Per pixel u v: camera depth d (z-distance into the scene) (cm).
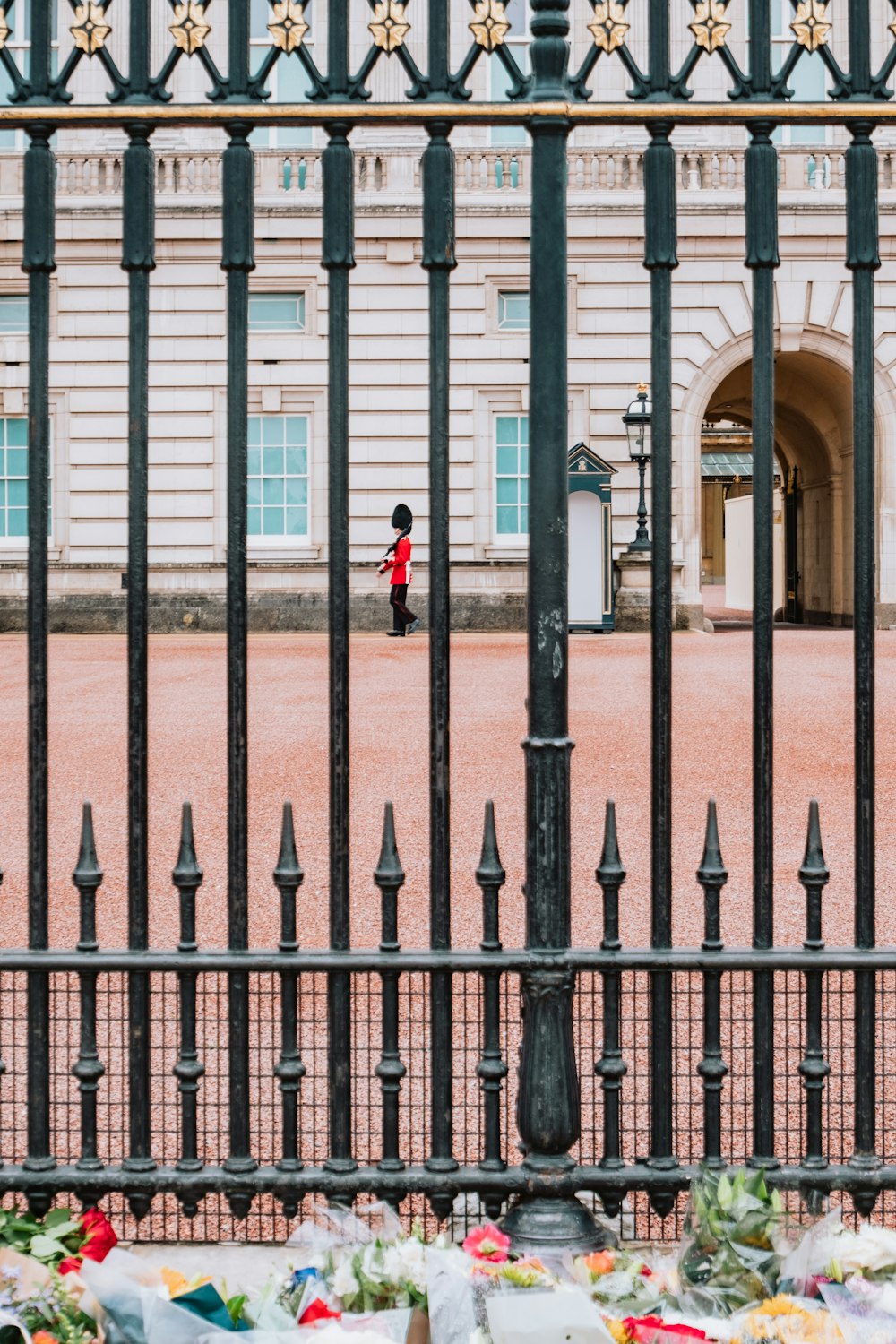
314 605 2825
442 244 375
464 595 2808
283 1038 381
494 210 2758
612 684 1752
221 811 1005
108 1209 420
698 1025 543
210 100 378
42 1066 382
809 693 1644
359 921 712
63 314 2797
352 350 2775
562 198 381
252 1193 379
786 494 3597
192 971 379
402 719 1405
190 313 2792
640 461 2755
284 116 374
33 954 379
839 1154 436
